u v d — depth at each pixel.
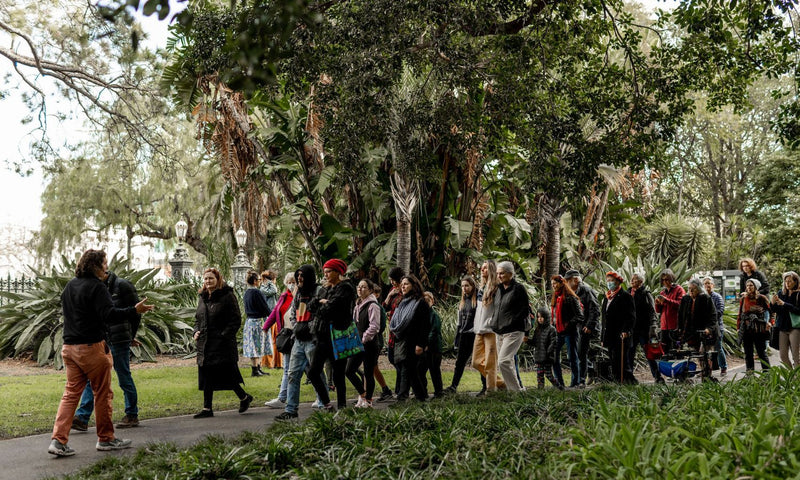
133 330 7.42
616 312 10.46
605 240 23.77
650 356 10.66
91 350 6.03
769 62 10.25
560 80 10.27
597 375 11.23
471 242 17.39
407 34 8.84
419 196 16.34
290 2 4.46
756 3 9.62
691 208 49.38
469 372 13.30
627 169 20.20
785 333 10.74
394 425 5.52
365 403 8.27
